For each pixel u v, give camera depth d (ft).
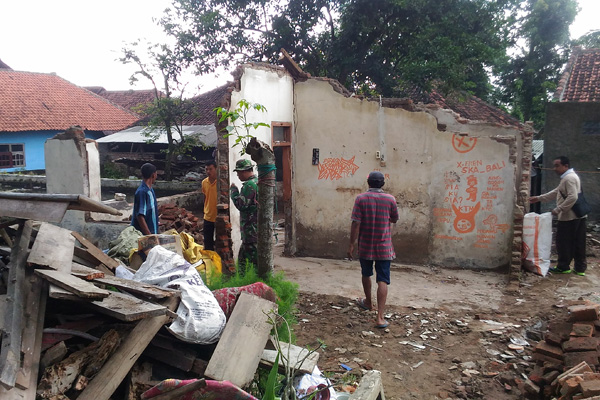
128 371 9.68
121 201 28.76
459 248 27.04
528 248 25.85
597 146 36.94
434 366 15.70
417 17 45.11
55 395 8.71
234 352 10.73
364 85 50.47
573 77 43.39
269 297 13.42
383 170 28.14
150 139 63.87
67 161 25.02
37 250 10.82
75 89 97.55
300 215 30.17
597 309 16.08
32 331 9.32
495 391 14.16
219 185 23.07
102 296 9.70
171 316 10.59
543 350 15.31
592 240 32.60
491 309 20.67
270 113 26.78
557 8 70.74
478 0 45.57
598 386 11.51
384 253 18.79
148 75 58.95
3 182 67.72
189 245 18.11
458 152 26.43
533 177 42.83
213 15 46.21
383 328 18.57
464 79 47.50
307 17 46.78
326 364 15.62
